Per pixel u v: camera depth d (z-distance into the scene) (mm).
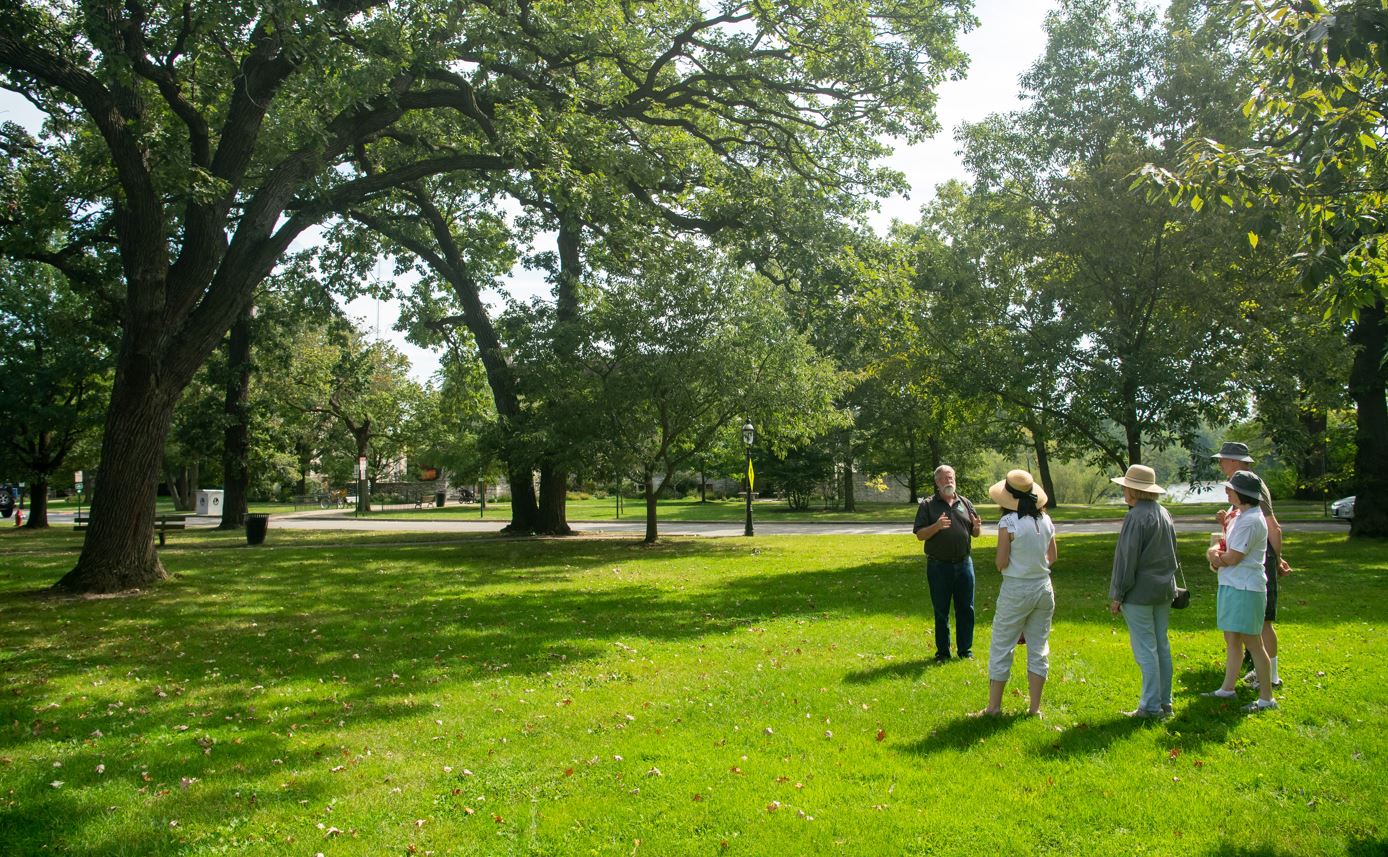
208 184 12797
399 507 62688
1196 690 7000
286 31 12406
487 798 5148
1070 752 5633
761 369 22562
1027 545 6332
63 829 4773
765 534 29219
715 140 18750
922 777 5258
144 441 14320
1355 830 4449
